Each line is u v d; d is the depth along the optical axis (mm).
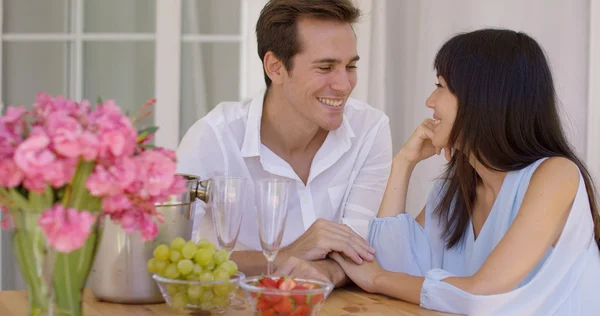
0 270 3699
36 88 3768
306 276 1797
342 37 2186
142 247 1575
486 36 1889
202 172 2348
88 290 1737
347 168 2475
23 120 1176
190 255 1456
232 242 1542
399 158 2268
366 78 3535
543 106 1886
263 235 1564
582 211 1817
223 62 3691
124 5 3729
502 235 1896
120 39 3732
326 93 2209
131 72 3742
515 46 1867
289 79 2240
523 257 1725
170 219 1576
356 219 2480
